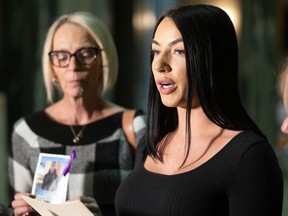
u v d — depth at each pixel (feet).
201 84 5.68
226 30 5.82
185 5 6.07
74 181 8.05
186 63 5.72
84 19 8.27
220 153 5.67
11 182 8.52
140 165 6.53
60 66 8.16
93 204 7.15
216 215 5.60
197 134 6.03
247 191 5.42
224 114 5.79
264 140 5.63
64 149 8.15
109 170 8.06
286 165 21.63
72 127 8.27
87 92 8.24
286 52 23.26
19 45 16.71
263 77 21.44
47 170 7.59
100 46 8.25
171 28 5.89
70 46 8.11
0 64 16.71
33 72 16.71
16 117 16.79
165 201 5.70
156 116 6.59
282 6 23.20
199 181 5.63
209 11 5.85
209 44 5.67
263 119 21.45
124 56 20.35
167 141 6.41
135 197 6.06
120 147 8.13
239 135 5.70
